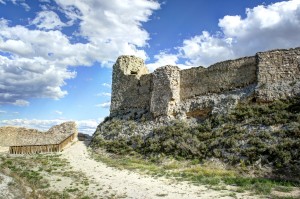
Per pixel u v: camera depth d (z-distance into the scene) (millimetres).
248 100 29172
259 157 23391
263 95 28219
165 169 26250
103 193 20328
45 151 38000
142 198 18609
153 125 35156
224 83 32281
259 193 17859
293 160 21734
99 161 31234
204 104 32375
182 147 28734
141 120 37562
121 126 38906
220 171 23438
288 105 26406
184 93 35406
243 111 28641
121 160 31203
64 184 23031
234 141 25891
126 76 43875
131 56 45344
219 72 32875
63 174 25891
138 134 35312
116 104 44031
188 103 34219
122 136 36812
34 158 32875
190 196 18203
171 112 34938
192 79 35031
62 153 36375
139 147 32969
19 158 32906
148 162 29391
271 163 22500
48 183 23359
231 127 27781
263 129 25812
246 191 18625
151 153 30891
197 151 27516
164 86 36062
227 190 19031
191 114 33375
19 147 38094
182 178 22750
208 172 23375
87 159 32531
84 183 22906
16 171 26953
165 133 32281
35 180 24094
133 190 20406
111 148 35125
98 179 23922
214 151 26281
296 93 26812
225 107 30141
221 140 26938
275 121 25828
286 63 28500
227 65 32375
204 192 18844
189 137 29703
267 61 29406
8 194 20094
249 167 23094
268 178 21188
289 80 27969
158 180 22734
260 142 24531
